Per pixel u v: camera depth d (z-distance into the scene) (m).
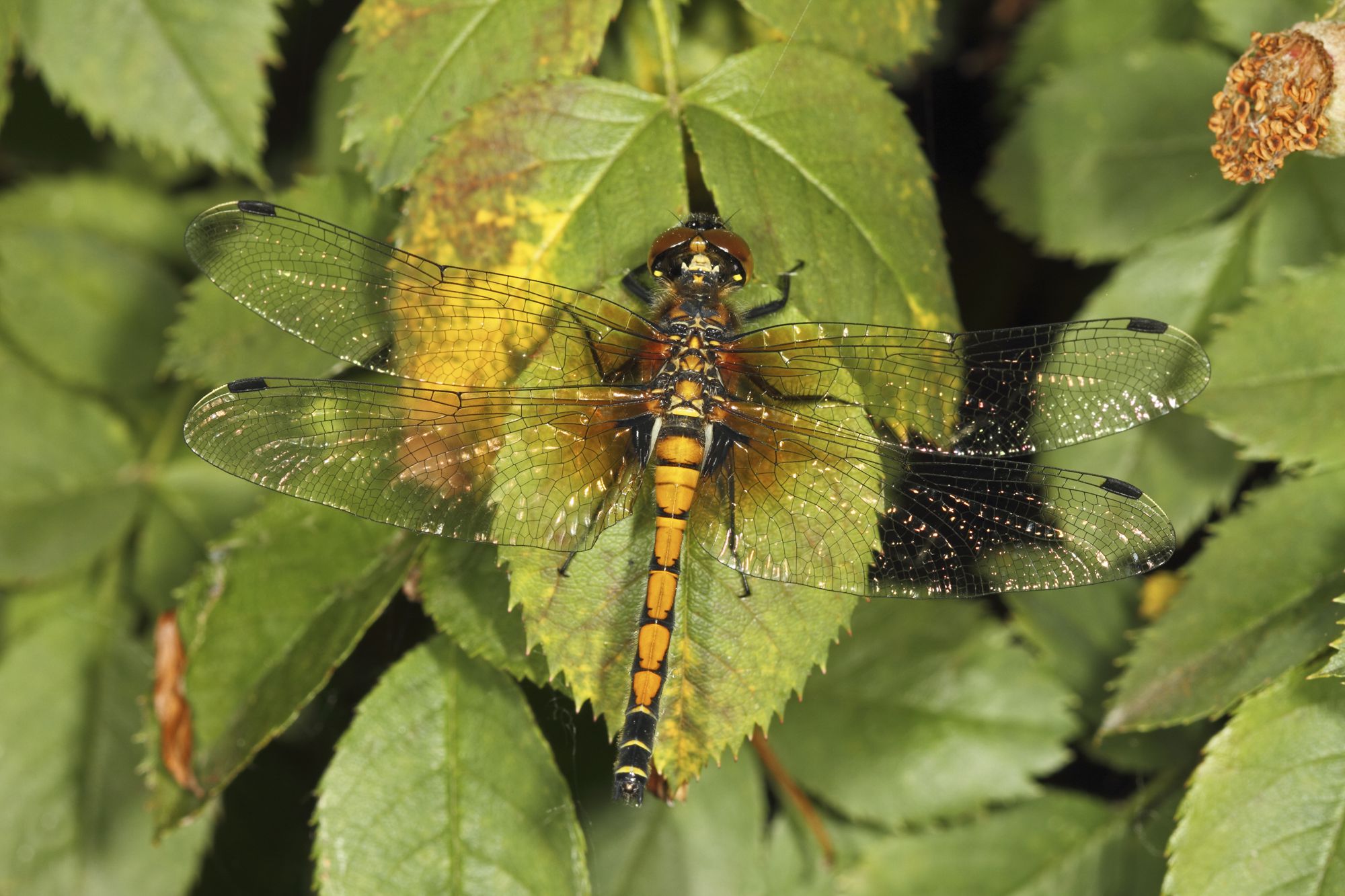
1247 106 0.57
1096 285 0.61
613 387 0.57
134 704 0.60
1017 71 0.60
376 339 0.57
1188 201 0.59
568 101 0.57
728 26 0.58
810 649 0.57
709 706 0.57
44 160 0.61
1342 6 0.57
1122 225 0.59
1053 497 0.57
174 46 0.59
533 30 0.57
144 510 0.60
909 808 0.59
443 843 0.57
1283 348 0.57
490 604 0.57
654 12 0.57
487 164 0.57
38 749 0.60
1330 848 0.57
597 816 0.59
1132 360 0.57
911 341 0.57
